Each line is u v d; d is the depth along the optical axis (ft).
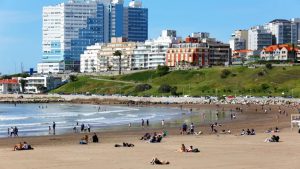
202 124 453.17
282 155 214.07
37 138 330.95
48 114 654.94
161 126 437.99
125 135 347.15
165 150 240.12
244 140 288.30
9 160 205.87
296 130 361.92
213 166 184.03
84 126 415.85
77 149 249.75
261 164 187.01
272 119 506.07
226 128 399.44
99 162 197.88
